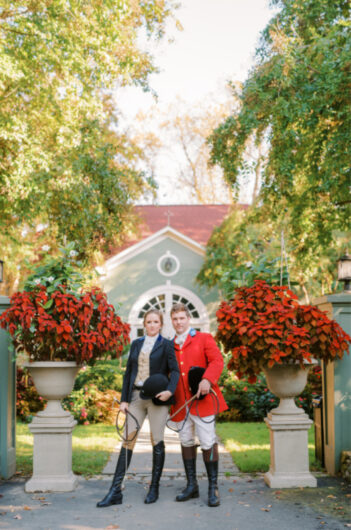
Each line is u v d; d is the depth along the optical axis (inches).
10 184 412.5
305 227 538.3
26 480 209.3
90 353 189.5
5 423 212.5
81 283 210.5
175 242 791.1
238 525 154.1
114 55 449.1
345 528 150.6
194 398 178.7
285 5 457.1
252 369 196.5
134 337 770.8
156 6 454.9
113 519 160.1
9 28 403.5
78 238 510.6
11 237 514.3
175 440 307.1
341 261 224.7
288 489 192.4
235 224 698.2
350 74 389.1
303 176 515.2
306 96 410.6
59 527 153.3
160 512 166.7
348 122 402.6
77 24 413.7
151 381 172.6
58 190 466.0
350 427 215.0
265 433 323.0
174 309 187.8
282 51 427.5
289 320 195.6
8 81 434.9
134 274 784.9
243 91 444.8
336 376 217.5
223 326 195.3
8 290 626.2
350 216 501.7
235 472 221.1
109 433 326.6
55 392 196.1
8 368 216.2
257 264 235.9
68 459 197.3
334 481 203.9
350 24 402.3
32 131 449.1
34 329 187.2
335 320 218.4
